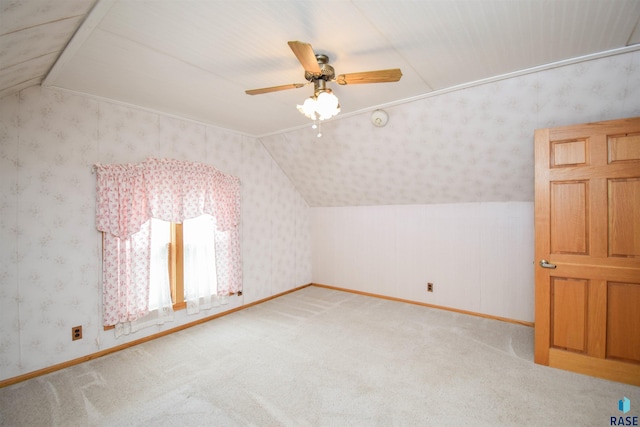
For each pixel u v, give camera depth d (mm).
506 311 3342
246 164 3939
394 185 3785
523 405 1905
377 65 2086
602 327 2164
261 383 2199
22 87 2203
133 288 2797
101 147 2672
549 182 2316
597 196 2152
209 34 1693
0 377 2199
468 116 2660
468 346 2723
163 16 1519
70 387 2189
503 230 3344
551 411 1845
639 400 1928
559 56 1980
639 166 2023
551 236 2324
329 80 1923
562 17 1572
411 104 2770
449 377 2230
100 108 2670
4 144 2213
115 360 2574
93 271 2625
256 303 4082
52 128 2418
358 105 2871
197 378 2279
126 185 2734
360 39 1771
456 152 3016
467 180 3264
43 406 1979
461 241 3611
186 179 3178
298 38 1749
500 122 2594
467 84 2389
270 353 2658
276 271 4414
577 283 2242
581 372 2238
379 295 4328
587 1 1445
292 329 3191
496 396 1998
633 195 2051
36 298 2352
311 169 4184
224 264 3559
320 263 4984
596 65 2021
